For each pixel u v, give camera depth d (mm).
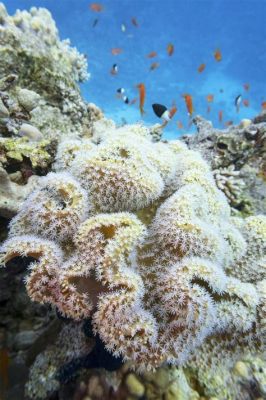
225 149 488
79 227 205
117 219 203
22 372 270
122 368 216
